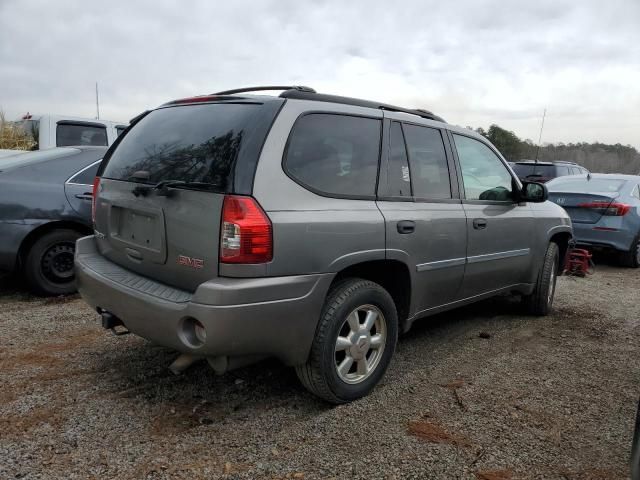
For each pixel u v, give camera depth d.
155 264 2.99
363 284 3.17
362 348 3.22
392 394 3.39
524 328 4.91
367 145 3.32
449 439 2.86
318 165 3.00
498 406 3.27
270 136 2.79
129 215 3.21
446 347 4.32
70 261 5.27
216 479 2.45
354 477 2.50
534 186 4.62
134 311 2.87
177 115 3.28
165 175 2.97
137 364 3.66
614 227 8.04
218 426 2.91
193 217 2.74
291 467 2.56
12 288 5.49
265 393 3.33
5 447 2.62
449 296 4.01
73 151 5.53
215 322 2.54
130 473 2.46
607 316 5.45
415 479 2.50
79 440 2.71
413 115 3.82
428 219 3.60
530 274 4.94
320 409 3.15
